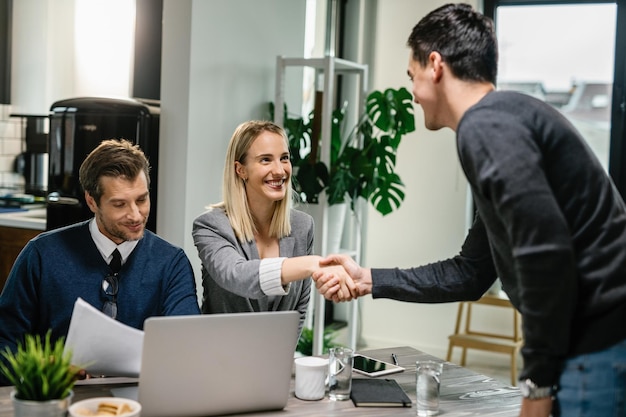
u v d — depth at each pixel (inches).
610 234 58.3
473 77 62.7
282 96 158.2
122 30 167.9
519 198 54.9
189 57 139.9
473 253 75.8
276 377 67.7
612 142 177.5
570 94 183.2
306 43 197.9
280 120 157.9
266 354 66.6
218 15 146.9
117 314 80.9
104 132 143.6
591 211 58.2
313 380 72.4
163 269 84.4
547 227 54.2
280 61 157.8
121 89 169.9
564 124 59.1
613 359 57.0
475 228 75.1
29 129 190.5
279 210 93.0
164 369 62.8
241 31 154.6
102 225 79.8
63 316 79.4
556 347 55.2
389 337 201.5
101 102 144.3
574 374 58.1
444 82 63.6
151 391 63.1
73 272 80.0
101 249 81.1
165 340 62.0
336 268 78.0
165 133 142.9
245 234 90.6
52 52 189.5
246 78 157.5
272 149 90.2
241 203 91.0
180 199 142.1
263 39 162.4
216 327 63.7
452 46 62.6
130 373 68.7
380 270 78.8
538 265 54.1
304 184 154.1
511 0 186.4
